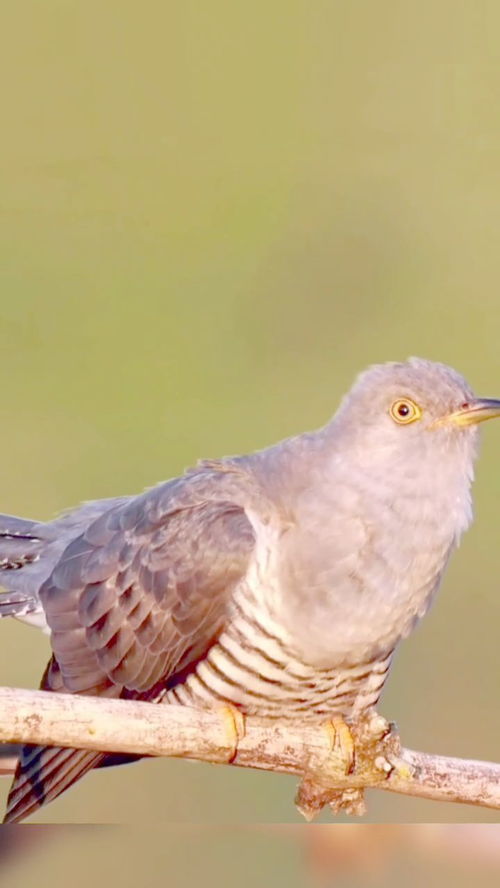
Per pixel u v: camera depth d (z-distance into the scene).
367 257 17.83
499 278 17.73
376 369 7.59
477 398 7.45
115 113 18.80
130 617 7.83
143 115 18.89
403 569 7.33
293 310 17.27
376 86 19.80
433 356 16.97
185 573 7.58
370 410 7.41
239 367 16.47
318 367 16.62
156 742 6.77
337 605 7.26
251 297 17.33
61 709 6.50
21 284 17.06
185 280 17.58
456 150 19.23
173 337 16.78
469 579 13.09
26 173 18.06
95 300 17.16
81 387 15.89
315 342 16.89
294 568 7.29
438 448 7.37
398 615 7.39
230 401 15.99
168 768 10.84
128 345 16.59
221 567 7.45
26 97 18.58
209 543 7.52
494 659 12.48
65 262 17.45
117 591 7.91
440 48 19.91
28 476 14.60
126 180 18.36
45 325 16.67
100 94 18.83
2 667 11.84
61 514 9.16
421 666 12.31
